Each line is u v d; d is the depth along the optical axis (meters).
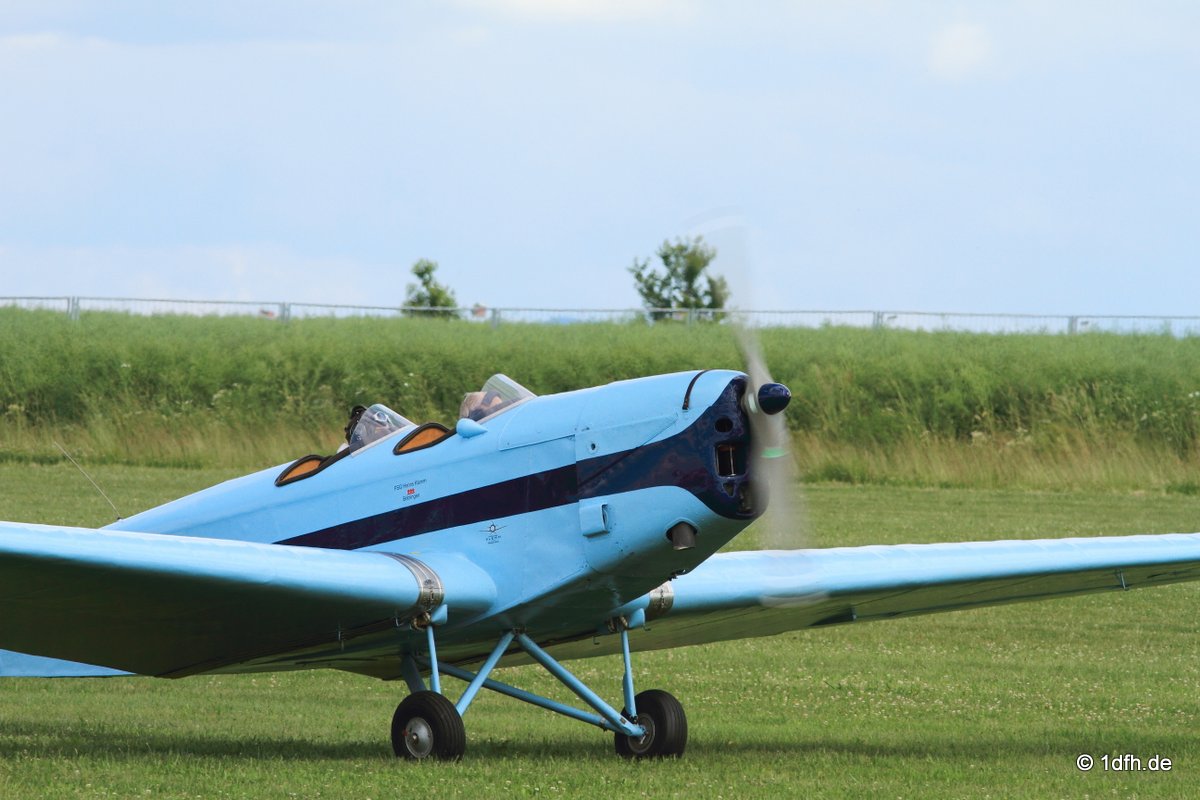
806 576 27.27
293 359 104.88
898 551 29.19
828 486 85.31
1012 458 89.31
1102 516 71.81
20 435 95.56
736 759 26.12
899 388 98.00
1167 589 55.31
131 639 25.97
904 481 87.44
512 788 21.92
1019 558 29.12
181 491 75.44
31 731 29.36
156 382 101.81
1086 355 102.12
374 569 24.34
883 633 46.19
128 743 27.69
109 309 121.06
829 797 22.05
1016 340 110.25
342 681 38.62
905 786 23.20
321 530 28.20
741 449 24.11
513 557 25.47
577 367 105.12
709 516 23.91
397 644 26.42
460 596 24.97
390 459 27.59
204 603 23.94
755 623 30.70
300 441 93.06
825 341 108.75
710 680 37.50
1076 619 48.81
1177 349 105.25
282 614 24.67
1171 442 91.06
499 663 29.38
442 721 24.39
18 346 105.38
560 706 26.62
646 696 26.69
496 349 107.88
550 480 25.27
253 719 31.70
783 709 33.28
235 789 21.55
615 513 24.48
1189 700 34.66
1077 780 24.22
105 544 22.09
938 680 37.44
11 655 30.91
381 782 22.22
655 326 116.25
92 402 98.88
